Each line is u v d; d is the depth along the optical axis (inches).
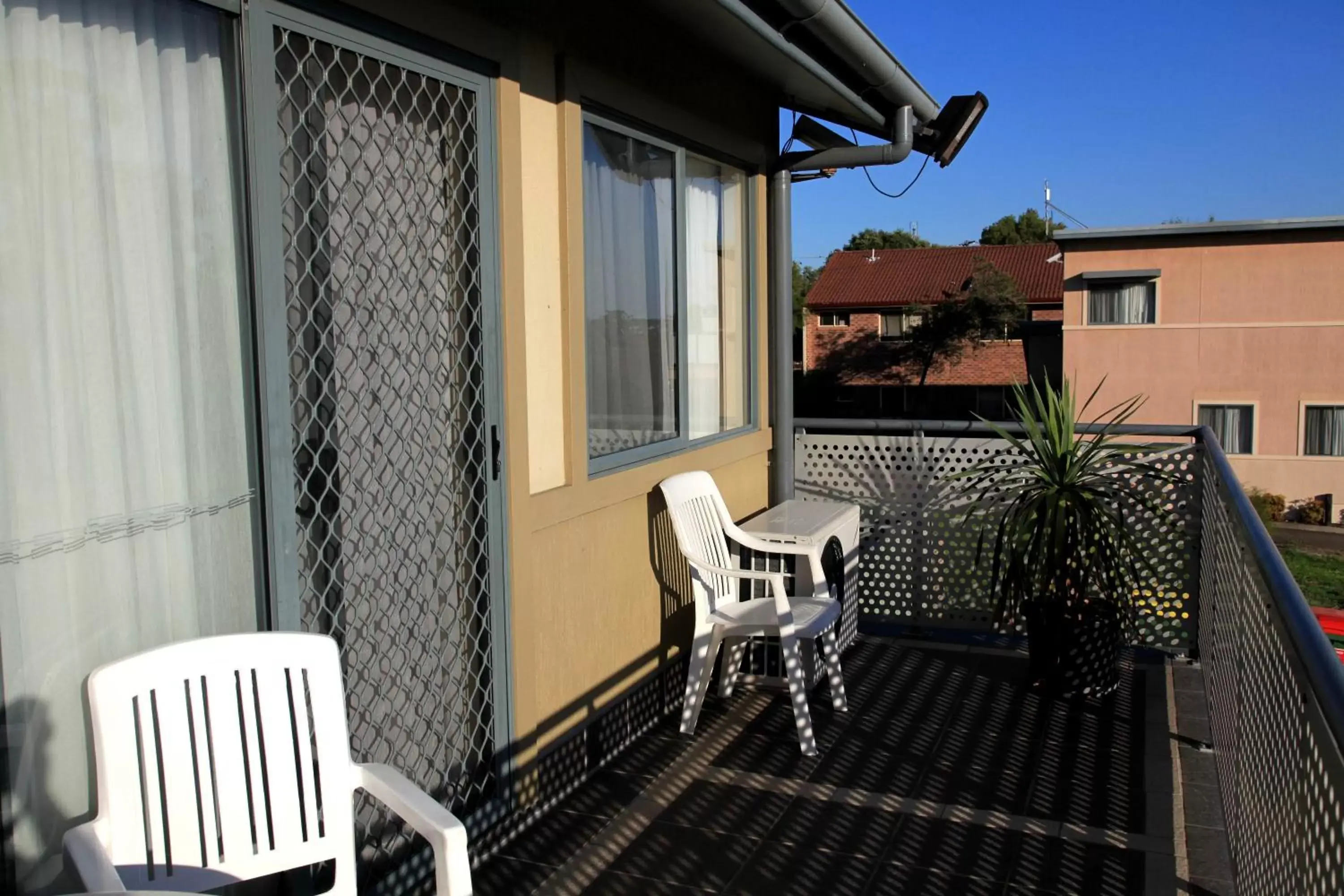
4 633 71.0
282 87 91.9
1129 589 177.5
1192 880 113.3
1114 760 145.3
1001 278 1244.5
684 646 169.9
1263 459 860.0
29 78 72.4
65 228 74.9
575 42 134.5
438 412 112.8
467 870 72.2
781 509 185.8
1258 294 851.4
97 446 77.2
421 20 105.2
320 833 82.7
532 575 126.6
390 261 105.3
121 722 70.1
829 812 130.2
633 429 157.9
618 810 131.0
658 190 163.9
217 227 86.5
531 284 128.2
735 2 127.6
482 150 116.9
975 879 114.0
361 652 102.7
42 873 73.8
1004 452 203.8
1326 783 56.7
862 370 1316.4
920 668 185.0
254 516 90.3
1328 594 606.2
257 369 88.6
